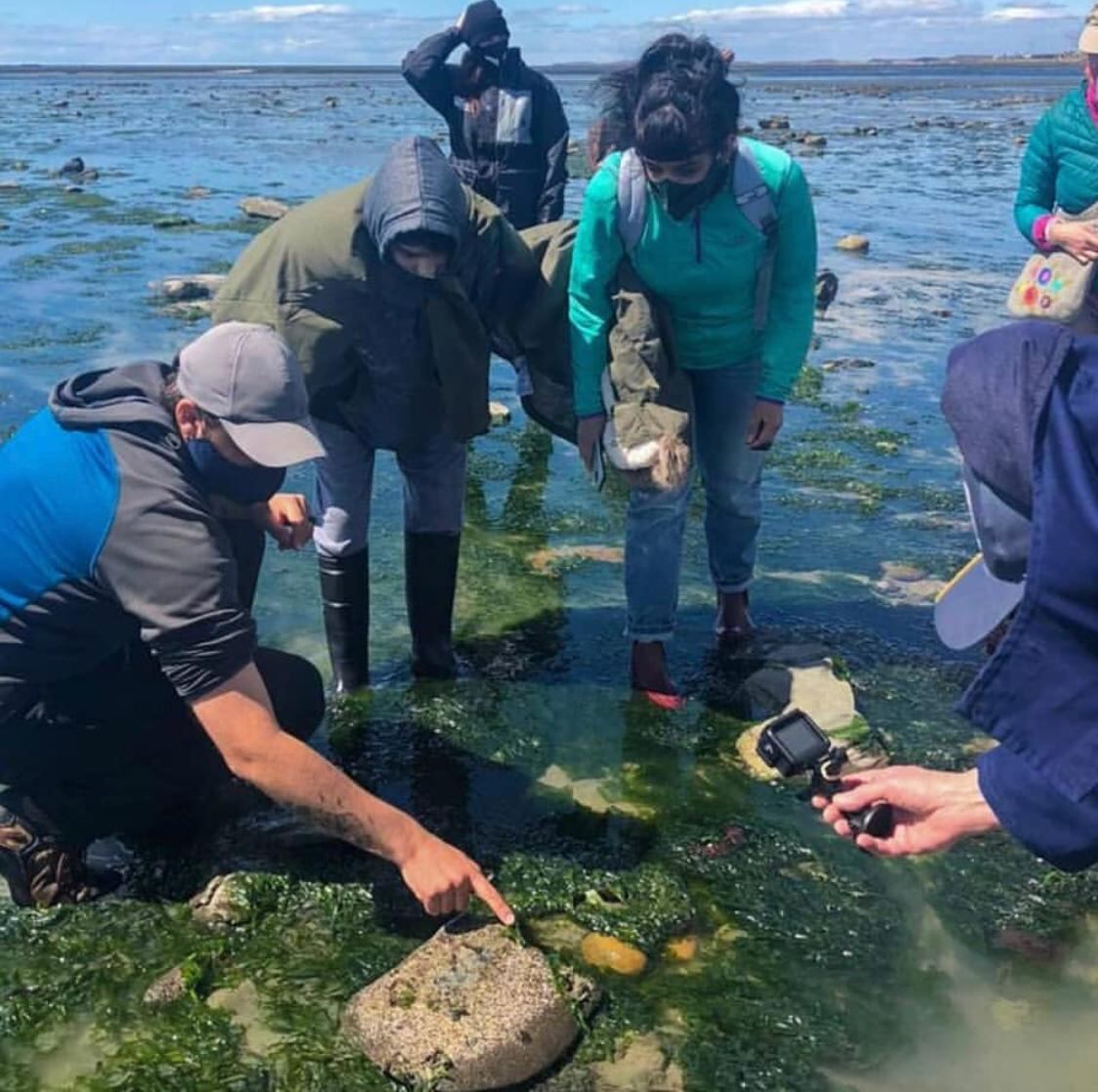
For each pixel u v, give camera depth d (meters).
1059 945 3.27
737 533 4.67
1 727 3.21
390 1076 2.78
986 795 2.10
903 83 83.81
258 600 5.12
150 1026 2.93
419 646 4.54
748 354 4.33
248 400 2.90
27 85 80.50
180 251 12.77
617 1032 2.93
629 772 4.02
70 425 2.99
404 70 7.64
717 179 3.90
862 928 3.31
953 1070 2.86
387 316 3.80
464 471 4.35
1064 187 5.48
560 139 7.58
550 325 4.23
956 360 2.05
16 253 12.44
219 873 3.39
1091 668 1.87
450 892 3.04
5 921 3.24
